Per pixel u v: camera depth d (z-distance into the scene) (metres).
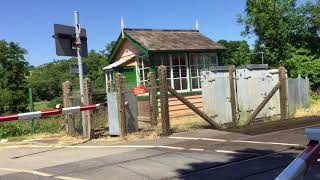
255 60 33.03
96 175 8.85
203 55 22.06
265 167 8.98
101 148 12.02
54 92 54.44
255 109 16.27
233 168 8.99
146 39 21.38
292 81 18.28
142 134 13.73
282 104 17.28
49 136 15.23
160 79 13.62
